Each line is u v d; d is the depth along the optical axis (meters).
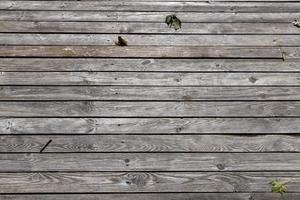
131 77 3.66
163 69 3.72
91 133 3.35
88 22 4.06
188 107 3.49
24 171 3.16
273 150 3.29
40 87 3.58
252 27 4.06
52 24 4.03
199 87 3.61
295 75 3.71
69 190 3.10
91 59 3.78
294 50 3.88
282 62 3.79
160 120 3.42
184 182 3.14
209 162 3.23
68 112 3.45
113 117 3.43
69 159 3.22
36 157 3.22
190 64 3.76
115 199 3.07
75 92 3.56
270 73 3.71
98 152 3.26
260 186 3.13
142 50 3.85
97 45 3.88
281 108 3.50
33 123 3.39
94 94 3.55
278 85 3.64
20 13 4.11
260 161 3.24
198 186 3.13
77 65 3.73
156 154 3.26
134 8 4.19
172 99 3.54
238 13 4.18
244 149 3.29
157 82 3.64
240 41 3.94
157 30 4.01
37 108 3.46
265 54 3.84
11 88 3.57
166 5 4.23
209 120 3.43
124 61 3.77
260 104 3.52
